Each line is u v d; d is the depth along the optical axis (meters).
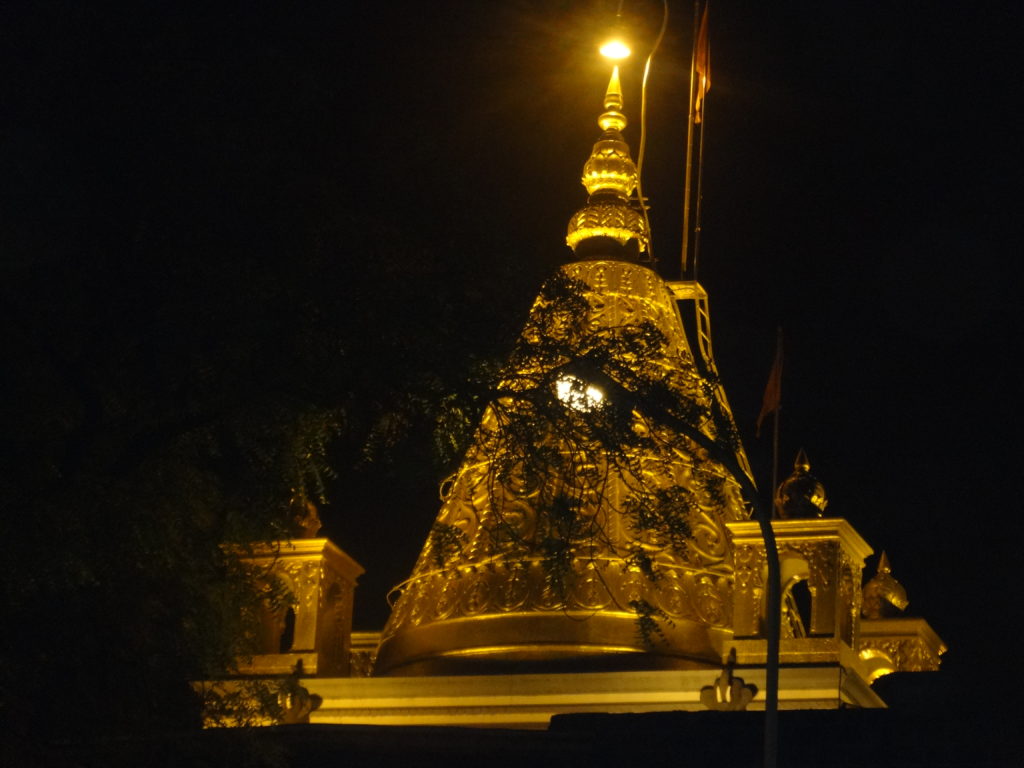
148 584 23.86
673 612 26.05
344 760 23.53
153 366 21.42
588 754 23.09
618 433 21.44
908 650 28.72
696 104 32.19
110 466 21.14
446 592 26.97
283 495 23.77
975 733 22.44
